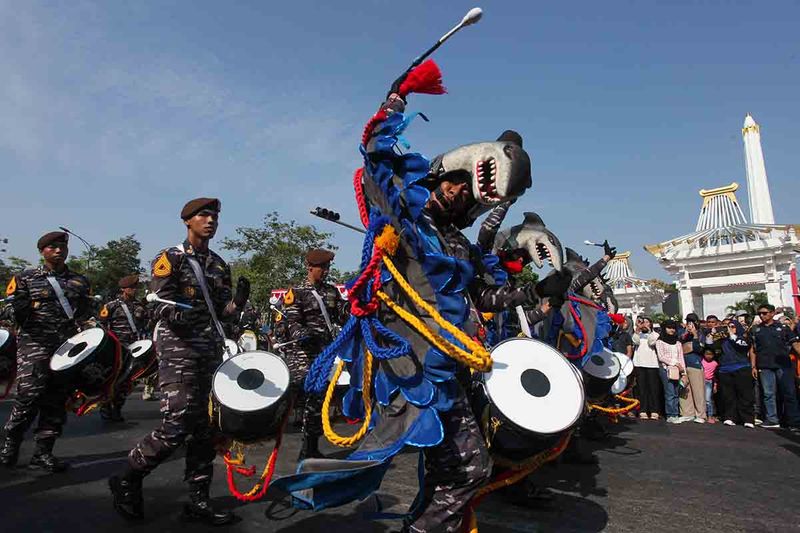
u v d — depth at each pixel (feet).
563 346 15.35
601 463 17.30
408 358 6.93
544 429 7.07
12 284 15.23
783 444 21.44
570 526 10.89
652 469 16.42
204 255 11.60
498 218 10.66
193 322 10.89
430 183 8.13
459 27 6.98
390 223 7.02
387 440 6.74
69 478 13.99
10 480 13.69
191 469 10.77
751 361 28.25
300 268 95.35
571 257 17.08
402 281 6.85
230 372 10.48
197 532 10.07
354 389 7.69
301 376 16.17
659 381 30.73
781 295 95.45
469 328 7.28
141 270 152.35
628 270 125.29
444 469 6.67
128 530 10.11
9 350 17.25
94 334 15.56
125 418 25.64
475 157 7.44
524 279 71.72
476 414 7.82
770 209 157.07
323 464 6.38
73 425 23.38
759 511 12.18
